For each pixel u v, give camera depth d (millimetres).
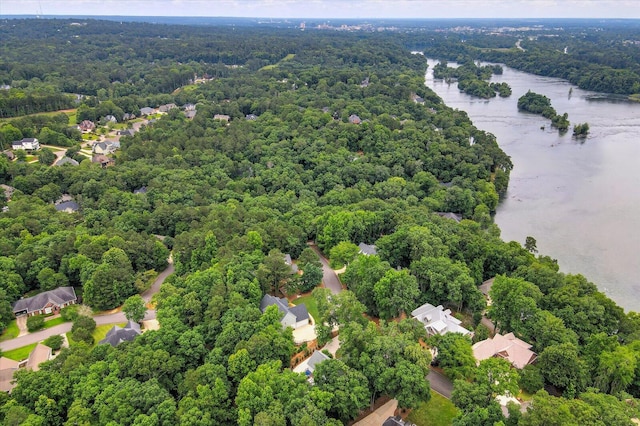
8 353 103312
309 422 70250
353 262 122688
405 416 83000
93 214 155875
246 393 76875
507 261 129875
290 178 198000
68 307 117812
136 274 129875
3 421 75938
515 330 102125
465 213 179875
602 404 71938
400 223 145625
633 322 102688
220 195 179625
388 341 84062
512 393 75125
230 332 93375
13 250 131500
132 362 85938
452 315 113500
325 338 97000
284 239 138750
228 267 116250
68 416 76062
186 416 73875
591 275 142250
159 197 171625
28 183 178625
